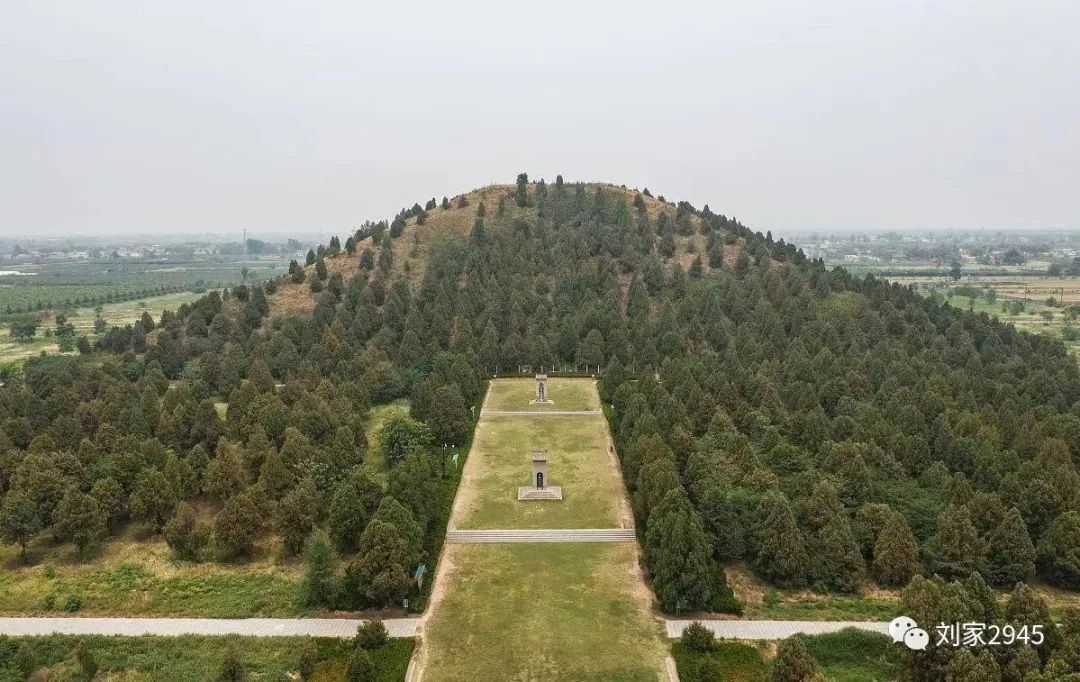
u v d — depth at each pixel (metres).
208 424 94.00
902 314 143.25
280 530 71.00
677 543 61.16
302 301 156.25
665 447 80.38
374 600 60.84
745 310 145.12
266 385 112.31
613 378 120.69
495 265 163.75
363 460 87.81
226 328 139.25
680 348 129.50
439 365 118.31
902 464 81.31
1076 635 46.09
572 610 61.28
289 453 81.94
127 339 143.00
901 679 48.78
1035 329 195.62
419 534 66.75
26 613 61.41
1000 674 44.91
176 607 61.97
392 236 182.38
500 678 52.31
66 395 102.06
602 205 195.62
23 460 80.69
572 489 86.31
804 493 72.75
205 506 81.50
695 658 53.31
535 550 72.19
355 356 123.94
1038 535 70.12
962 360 121.69
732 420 94.31
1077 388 106.50
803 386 100.50
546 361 137.75
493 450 99.75
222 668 50.94
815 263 170.38
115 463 78.56
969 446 81.69
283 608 61.72
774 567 65.38
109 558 70.94
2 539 70.06
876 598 63.78
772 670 48.84
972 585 50.81
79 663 53.06
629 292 156.25
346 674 50.56
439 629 58.34
